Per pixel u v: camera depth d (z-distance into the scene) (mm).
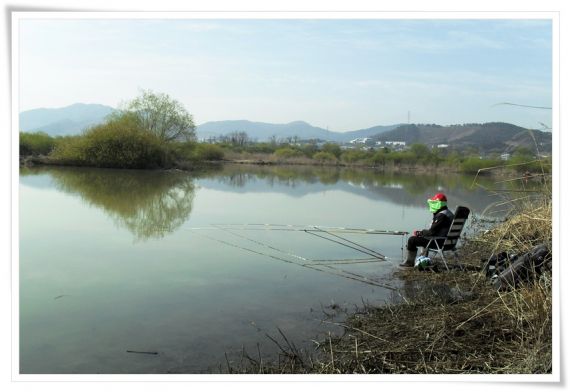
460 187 30031
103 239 11336
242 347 5391
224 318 6336
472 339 5184
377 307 6664
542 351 4668
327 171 47656
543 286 5645
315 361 4941
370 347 5191
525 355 4645
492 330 5309
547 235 7547
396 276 8469
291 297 7254
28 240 11016
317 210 17688
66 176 26656
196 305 6863
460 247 10672
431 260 9117
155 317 6363
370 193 25156
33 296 7180
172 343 5527
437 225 8719
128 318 6324
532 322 5188
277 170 46000
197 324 6117
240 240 11656
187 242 11289
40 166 32531
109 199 18219
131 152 33531
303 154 65438
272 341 5547
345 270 8906
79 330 5910
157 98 41062
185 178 29625
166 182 26125
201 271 8734
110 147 33438
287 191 24969
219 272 8688
